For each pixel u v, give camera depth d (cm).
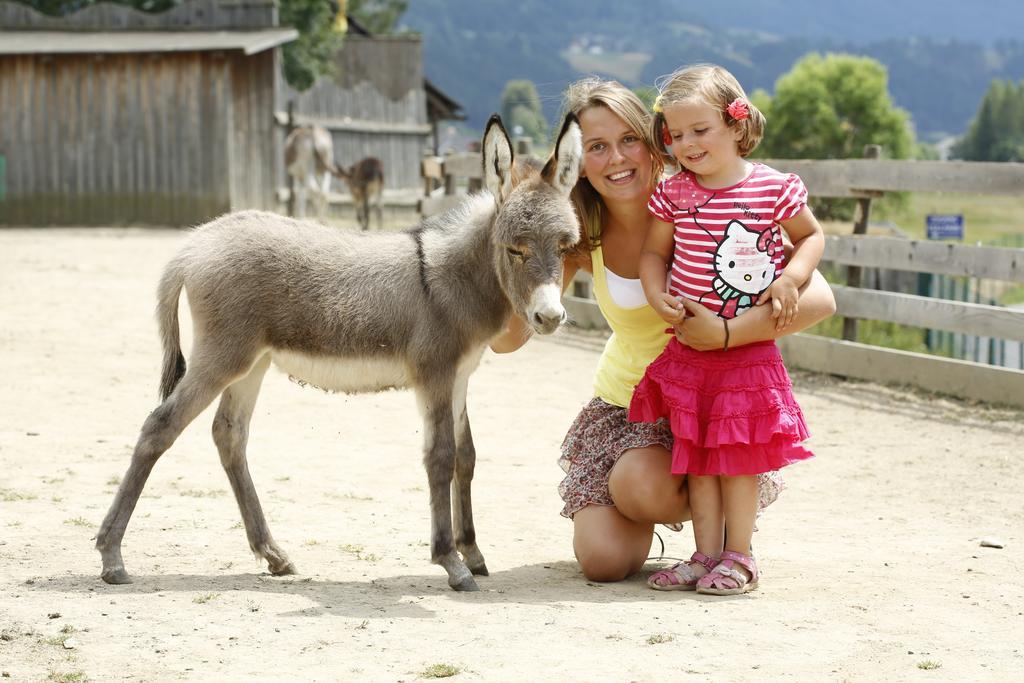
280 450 732
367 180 2356
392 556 525
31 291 1371
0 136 2372
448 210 511
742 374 464
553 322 445
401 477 675
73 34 2400
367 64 3684
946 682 360
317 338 488
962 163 902
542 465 716
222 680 358
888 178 961
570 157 462
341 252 494
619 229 513
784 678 362
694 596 464
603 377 529
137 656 379
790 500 645
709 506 482
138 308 1285
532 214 453
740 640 400
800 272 459
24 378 909
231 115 2375
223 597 448
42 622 411
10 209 2391
